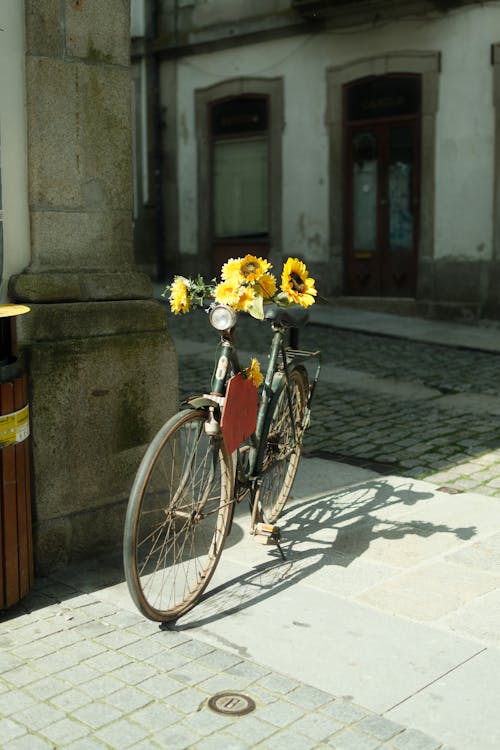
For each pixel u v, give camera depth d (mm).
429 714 2809
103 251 4145
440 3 13062
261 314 3539
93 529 4094
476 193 13148
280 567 4012
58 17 3871
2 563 3436
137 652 3195
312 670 3082
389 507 4875
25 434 3525
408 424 6887
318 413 7270
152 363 4254
